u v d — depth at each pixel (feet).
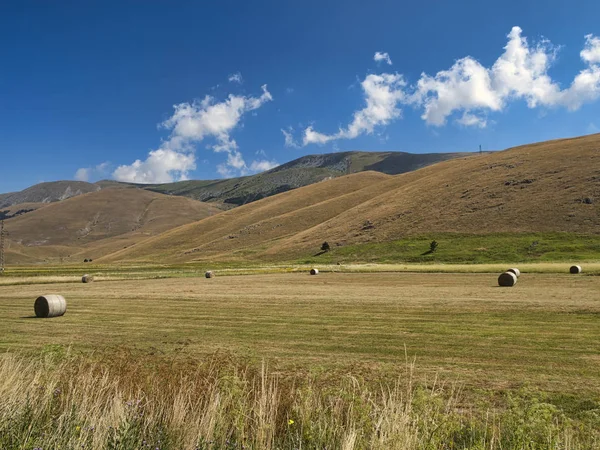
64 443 17.26
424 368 37.45
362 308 77.10
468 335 51.39
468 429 20.59
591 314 63.00
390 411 18.93
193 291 118.73
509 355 41.63
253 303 88.22
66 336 55.93
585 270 148.66
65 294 118.32
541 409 20.39
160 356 41.57
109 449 16.94
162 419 19.31
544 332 51.93
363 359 41.16
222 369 26.99
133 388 23.93
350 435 16.44
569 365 37.70
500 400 28.58
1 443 17.31
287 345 48.11
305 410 19.57
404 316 66.90
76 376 25.31
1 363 26.12
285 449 17.57
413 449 16.61
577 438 20.17
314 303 85.92
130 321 68.54
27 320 71.92
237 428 18.25
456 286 117.19
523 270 160.66
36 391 22.50
